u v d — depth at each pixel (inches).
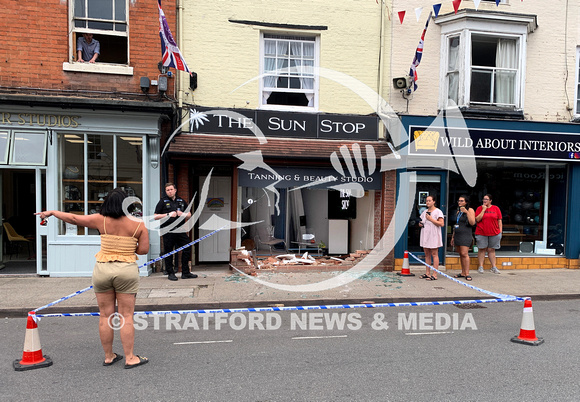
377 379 158.1
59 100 305.6
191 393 145.6
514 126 385.1
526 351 189.3
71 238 328.5
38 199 327.6
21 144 319.9
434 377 160.1
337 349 190.7
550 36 397.7
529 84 395.9
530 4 392.8
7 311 239.8
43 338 203.0
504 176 410.0
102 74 331.9
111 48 342.3
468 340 204.5
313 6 369.1
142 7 336.2
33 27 320.8
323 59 372.8
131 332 167.2
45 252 338.6
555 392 147.7
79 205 334.6
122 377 158.6
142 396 143.1
